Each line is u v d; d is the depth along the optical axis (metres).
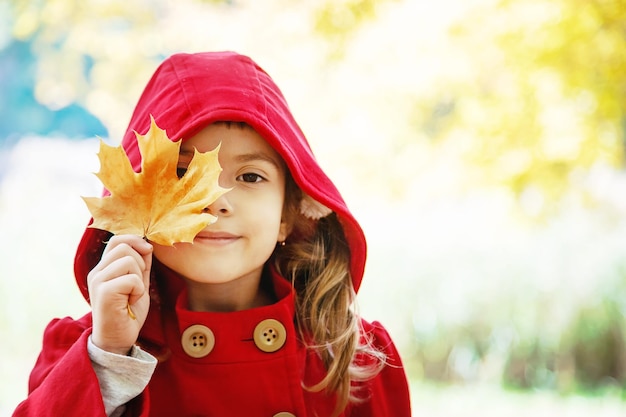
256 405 1.98
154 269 2.08
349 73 5.61
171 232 1.77
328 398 2.09
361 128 5.82
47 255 7.05
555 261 7.27
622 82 5.62
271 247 1.99
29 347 6.82
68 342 1.97
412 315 7.32
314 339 2.13
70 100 7.87
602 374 7.18
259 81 2.03
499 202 7.21
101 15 6.39
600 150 5.87
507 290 7.30
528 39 5.51
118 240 1.80
